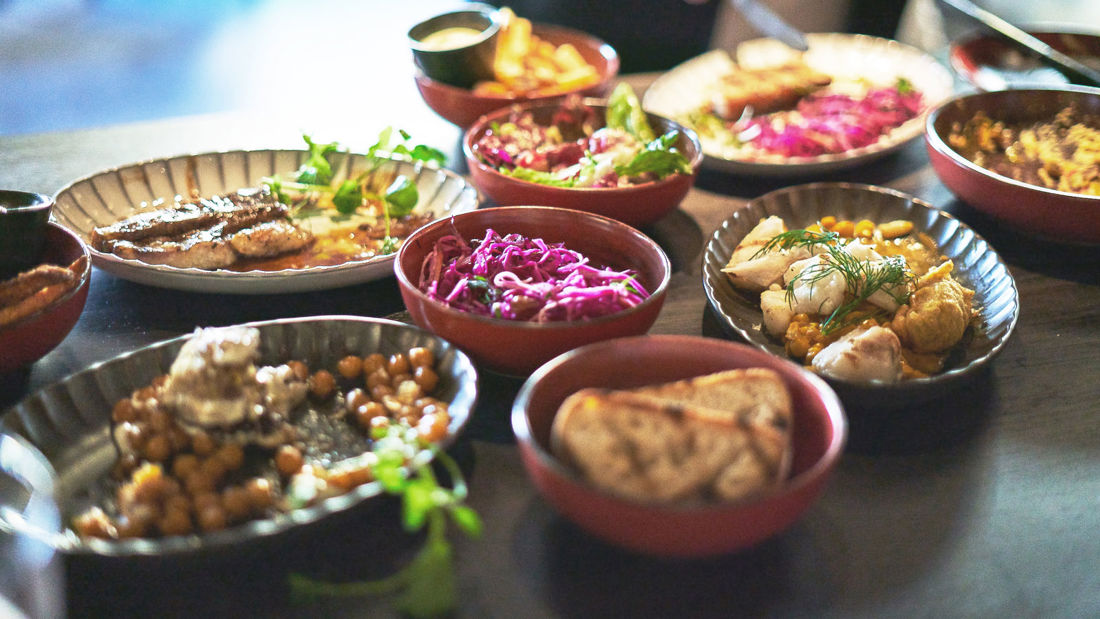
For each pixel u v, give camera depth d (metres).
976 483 1.06
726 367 1.01
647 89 2.21
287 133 2.01
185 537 0.90
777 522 0.83
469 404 1.00
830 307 1.28
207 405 0.98
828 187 1.61
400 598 0.90
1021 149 1.74
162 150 1.89
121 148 1.89
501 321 1.09
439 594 0.88
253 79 4.50
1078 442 1.13
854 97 2.19
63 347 1.25
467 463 1.07
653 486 0.85
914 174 1.91
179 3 5.45
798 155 1.89
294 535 0.86
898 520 1.01
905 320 1.22
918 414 1.17
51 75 4.48
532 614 0.88
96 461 1.00
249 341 1.01
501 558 0.94
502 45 2.17
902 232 1.52
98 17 5.21
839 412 0.90
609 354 1.00
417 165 1.65
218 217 1.45
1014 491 1.05
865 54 2.40
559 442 0.87
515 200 1.53
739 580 0.92
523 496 1.03
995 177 1.50
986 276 1.39
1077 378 1.26
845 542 0.98
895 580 0.93
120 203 1.54
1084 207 1.44
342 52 4.85
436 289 1.21
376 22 5.27
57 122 4.02
